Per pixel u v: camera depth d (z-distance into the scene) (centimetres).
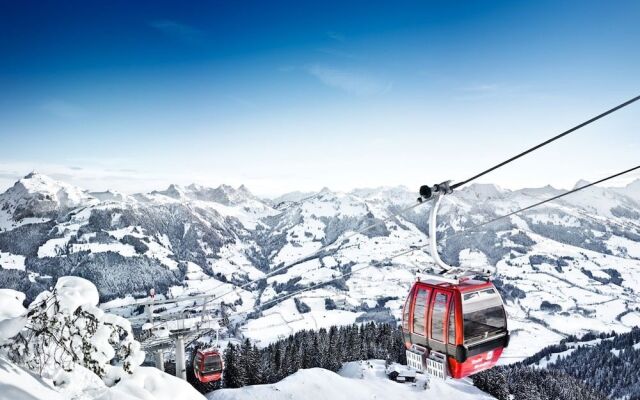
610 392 15988
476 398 9006
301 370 8762
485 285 1030
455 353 985
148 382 1366
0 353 1034
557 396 11419
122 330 1283
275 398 7212
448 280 1075
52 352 1098
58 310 1115
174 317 2395
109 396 1058
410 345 1134
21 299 1246
